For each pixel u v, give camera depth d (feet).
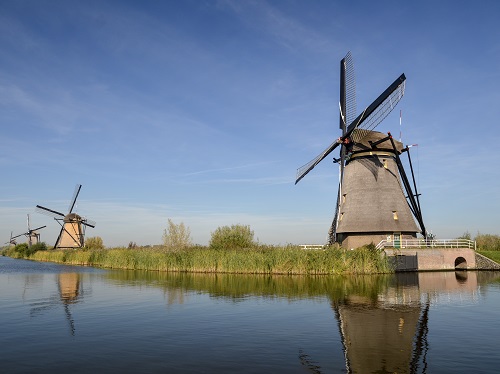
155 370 32.53
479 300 63.00
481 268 122.42
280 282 89.92
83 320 51.34
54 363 34.40
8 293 77.05
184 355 36.40
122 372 32.09
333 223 137.49
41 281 99.76
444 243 123.95
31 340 41.70
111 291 78.54
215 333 44.21
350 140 129.08
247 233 144.56
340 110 137.18
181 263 129.80
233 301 64.85
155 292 76.43
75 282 96.63
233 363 34.12
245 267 114.62
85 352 37.45
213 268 121.29
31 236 344.28
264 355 36.22
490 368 32.17
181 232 167.32
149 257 138.92
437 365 32.96
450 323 47.29
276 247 120.26
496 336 41.52
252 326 47.34
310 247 124.26
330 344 39.52
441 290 74.54
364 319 50.01
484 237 173.17
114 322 50.08
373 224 120.57
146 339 41.96
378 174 125.18
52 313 56.18
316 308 57.67
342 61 137.08
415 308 56.59
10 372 32.24
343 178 132.36
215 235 144.15
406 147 121.60
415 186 121.90
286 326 47.09
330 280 92.84
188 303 63.57
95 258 172.24
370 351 36.94
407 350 37.09
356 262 107.04
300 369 32.45
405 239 121.80
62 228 258.98
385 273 108.37
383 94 115.03
